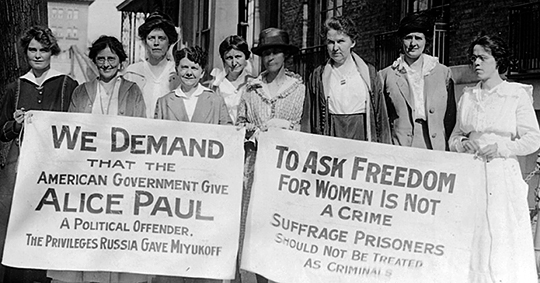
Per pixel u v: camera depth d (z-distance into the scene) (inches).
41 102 285.4
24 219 255.9
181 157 258.7
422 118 288.5
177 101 283.1
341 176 258.5
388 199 258.7
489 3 452.4
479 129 264.4
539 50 432.8
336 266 257.8
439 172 259.3
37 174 256.5
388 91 293.7
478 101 267.1
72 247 256.5
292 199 258.4
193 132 258.8
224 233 258.7
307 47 601.0
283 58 283.3
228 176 259.3
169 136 258.8
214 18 576.4
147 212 258.2
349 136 286.4
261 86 287.3
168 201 258.4
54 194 256.8
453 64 474.0
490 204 260.4
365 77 287.0
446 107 288.7
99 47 276.7
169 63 316.5
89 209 257.1
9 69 401.1
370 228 258.5
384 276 258.4
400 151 258.4
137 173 258.1
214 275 257.8
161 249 257.9
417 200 259.3
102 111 277.7
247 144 275.1
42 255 255.6
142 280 269.9
